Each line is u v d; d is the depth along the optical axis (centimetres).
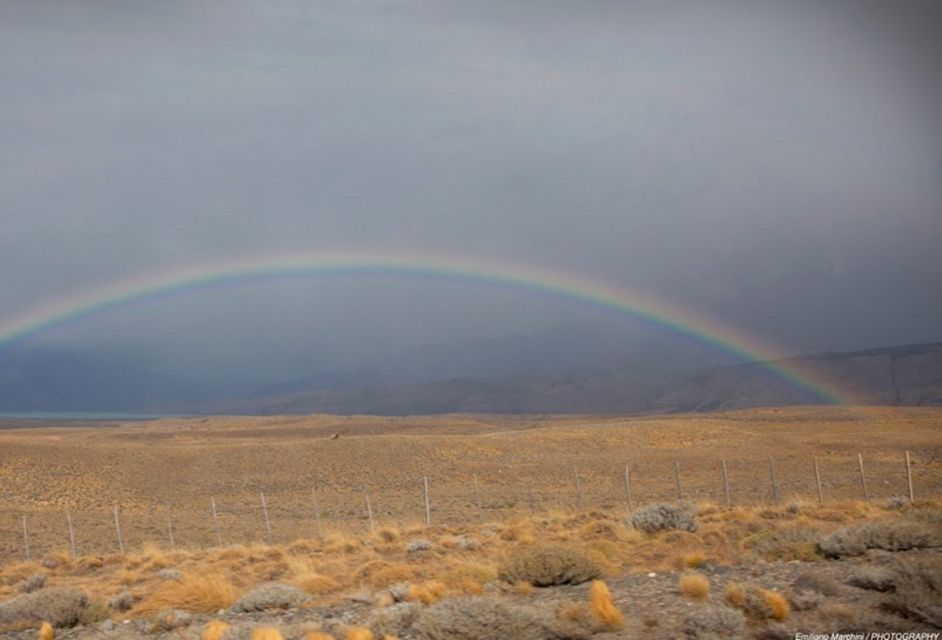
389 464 8931
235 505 6931
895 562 1509
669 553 2234
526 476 7894
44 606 1745
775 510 3019
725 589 1495
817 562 1731
